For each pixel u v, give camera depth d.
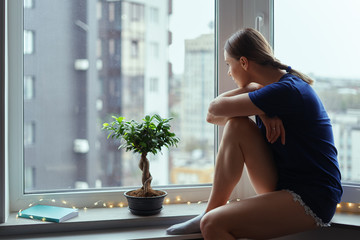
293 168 1.43
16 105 1.62
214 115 1.47
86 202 1.71
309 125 1.41
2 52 1.46
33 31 1.68
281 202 1.35
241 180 1.81
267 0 1.75
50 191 1.71
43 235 1.48
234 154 1.44
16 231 1.49
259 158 1.44
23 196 1.65
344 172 1.75
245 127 1.45
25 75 1.68
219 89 1.80
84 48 1.75
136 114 1.83
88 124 1.77
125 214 1.62
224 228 1.34
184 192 1.80
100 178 1.79
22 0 1.62
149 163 1.69
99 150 1.78
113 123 1.61
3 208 1.49
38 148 1.71
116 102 1.80
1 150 1.48
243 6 1.77
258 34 1.51
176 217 1.61
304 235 1.64
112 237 1.46
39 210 1.59
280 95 1.37
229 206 1.37
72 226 1.53
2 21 1.46
